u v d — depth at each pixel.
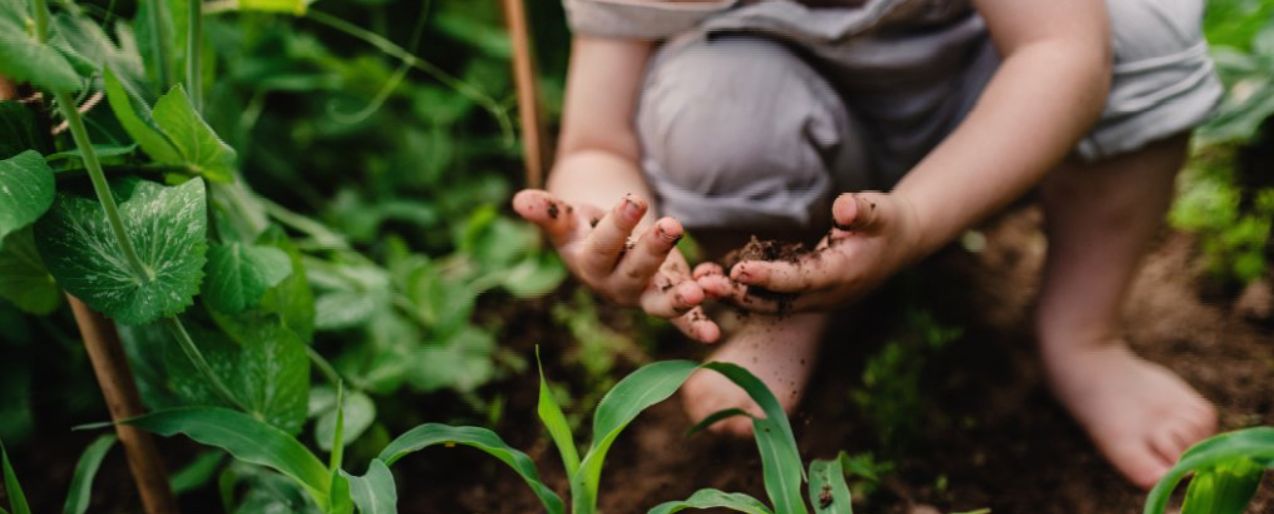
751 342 1.04
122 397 0.88
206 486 1.02
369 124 1.40
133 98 0.85
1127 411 0.99
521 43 1.18
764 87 0.97
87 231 0.81
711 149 0.98
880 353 1.10
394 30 1.45
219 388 0.88
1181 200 1.22
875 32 0.97
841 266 0.84
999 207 0.89
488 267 1.22
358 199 1.31
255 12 1.26
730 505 0.81
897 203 0.84
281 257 0.87
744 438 1.03
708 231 1.02
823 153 0.99
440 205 1.35
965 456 1.01
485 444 0.83
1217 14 1.25
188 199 0.80
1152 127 0.94
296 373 0.89
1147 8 0.93
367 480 0.80
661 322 1.16
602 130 1.05
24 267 0.89
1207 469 0.79
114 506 1.01
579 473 0.83
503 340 1.16
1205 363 1.08
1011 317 1.15
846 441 1.03
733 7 0.98
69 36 0.85
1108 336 1.02
